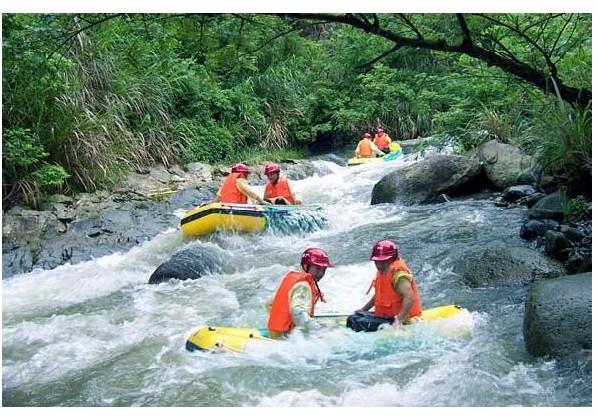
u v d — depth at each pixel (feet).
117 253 28.73
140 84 43.91
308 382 15.30
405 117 64.34
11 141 31.68
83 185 35.65
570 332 15.34
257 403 14.61
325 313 20.02
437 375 15.38
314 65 61.93
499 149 34.37
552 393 14.35
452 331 17.10
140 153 41.45
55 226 30.30
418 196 33.17
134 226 31.27
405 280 16.89
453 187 33.30
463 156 34.24
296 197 31.99
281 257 26.27
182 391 15.31
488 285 20.88
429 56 44.42
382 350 16.51
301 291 16.85
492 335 17.33
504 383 14.90
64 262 27.89
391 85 54.85
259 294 22.04
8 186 32.50
